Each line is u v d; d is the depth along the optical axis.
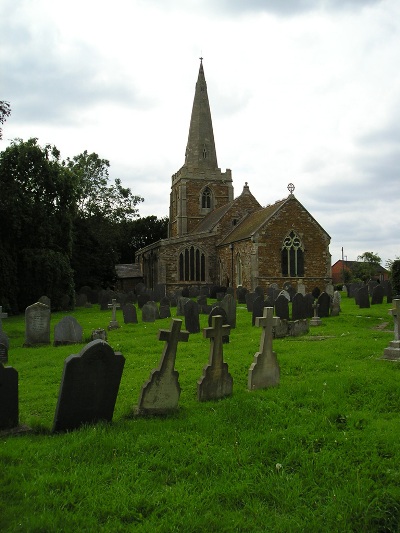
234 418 6.68
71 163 52.72
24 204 29.48
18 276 29.44
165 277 41.47
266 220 36.22
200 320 20.42
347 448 5.70
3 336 13.98
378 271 67.31
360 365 9.58
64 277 30.48
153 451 5.64
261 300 18.89
